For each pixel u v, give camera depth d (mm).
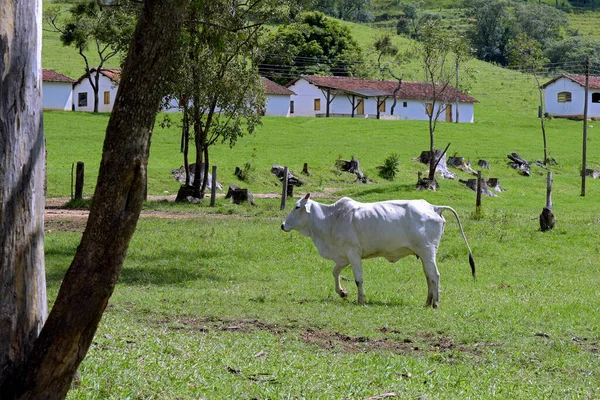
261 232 23594
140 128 5773
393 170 49344
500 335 11883
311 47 94375
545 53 150875
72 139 53719
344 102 83438
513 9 178250
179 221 25969
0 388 5918
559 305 14469
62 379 5816
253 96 32781
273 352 9969
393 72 106000
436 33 48344
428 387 8742
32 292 6176
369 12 193125
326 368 9227
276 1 30547
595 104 89812
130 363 8477
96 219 5766
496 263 20547
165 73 5828
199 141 32781
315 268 18453
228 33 29062
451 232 25047
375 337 11547
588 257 21922
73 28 71875
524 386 9133
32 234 6172
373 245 14148
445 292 15867
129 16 30562
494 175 53812
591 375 10008
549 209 26375
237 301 13797
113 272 5809
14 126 6008
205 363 8961
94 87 70688
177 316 12562
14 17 5988
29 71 6109
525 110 94438
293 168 47312
